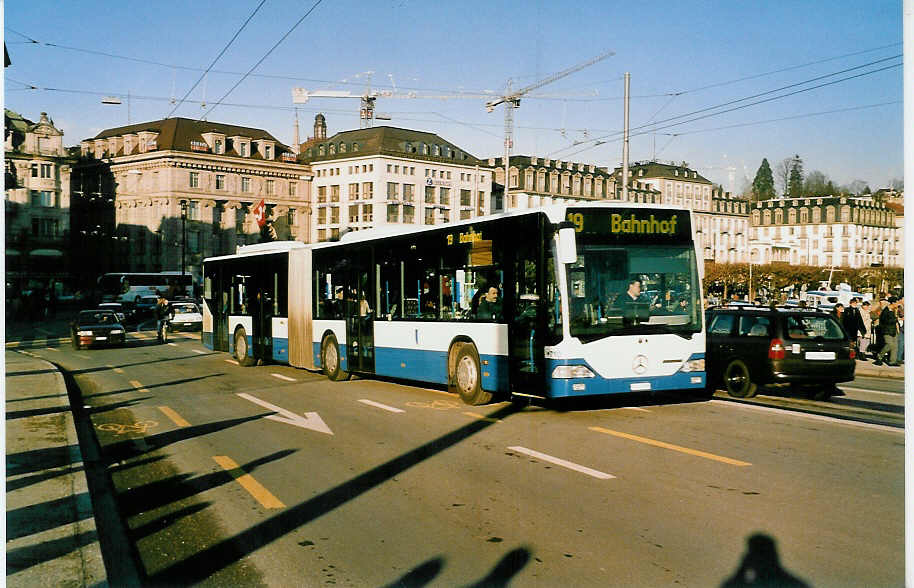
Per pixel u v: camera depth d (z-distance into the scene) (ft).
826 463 28.09
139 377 66.23
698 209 400.88
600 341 38.29
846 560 18.22
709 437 33.37
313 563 18.95
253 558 19.45
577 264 38.42
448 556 19.13
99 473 29.63
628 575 17.54
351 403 46.98
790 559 18.34
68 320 200.44
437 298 47.67
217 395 52.54
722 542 19.63
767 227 415.64
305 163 328.90
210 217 297.53
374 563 18.83
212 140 301.63
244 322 75.77
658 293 39.96
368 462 30.04
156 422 41.57
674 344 39.70
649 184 387.14
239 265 77.41
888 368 67.00
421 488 25.67
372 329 54.70
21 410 42.96
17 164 281.54
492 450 31.53
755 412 40.52
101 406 48.52
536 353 39.34
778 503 22.98
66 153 291.79
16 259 279.49
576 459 29.48
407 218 318.04
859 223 389.19
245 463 30.53
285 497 25.20
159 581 18.12
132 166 299.38
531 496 24.35
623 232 39.52
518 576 17.65
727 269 280.92
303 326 64.80
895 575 17.28
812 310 46.80
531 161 351.67
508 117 169.17
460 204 332.19
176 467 30.25
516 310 40.93
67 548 19.07
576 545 19.65
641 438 33.40
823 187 431.43
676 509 22.57
